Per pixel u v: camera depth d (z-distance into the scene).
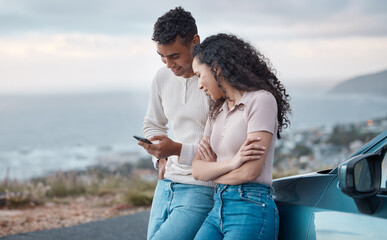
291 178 2.65
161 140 2.68
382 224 2.01
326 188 2.34
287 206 2.46
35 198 7.86
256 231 2.27
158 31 2.67
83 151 128.25
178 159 2.73
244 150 2.26
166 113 2.97
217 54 2.37
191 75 2.82
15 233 5.77
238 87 2.35
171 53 2.69
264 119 2.28
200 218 2.72
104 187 9.72
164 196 2.92
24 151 157.50
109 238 5.32
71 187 9.23
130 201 7.70
